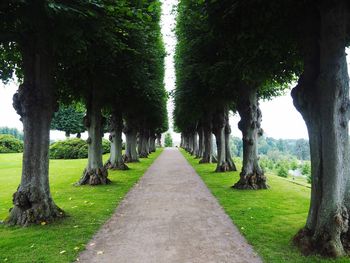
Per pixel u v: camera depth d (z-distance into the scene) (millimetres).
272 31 7180
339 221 5934
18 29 7746
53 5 6273
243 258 5883
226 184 15547
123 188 14266
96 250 6344
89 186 14930
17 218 8273
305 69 6754
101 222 8445
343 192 6117
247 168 14367
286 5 6391
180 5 12797
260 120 15023
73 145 38406
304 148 73312
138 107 24469
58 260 5816
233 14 6910
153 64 19578
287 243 6641
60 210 9055
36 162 8547
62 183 16094
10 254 6121
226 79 13391
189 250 6324
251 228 7758
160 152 58219
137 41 13719
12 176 19047
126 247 6516
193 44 13562
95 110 15727
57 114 65875
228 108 22156
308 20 6652
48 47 8453
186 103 20594
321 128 6312
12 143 47750
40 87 8617
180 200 11516
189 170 22828
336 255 5715
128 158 30547
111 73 13414
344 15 6062
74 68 12664
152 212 9641
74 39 7367
